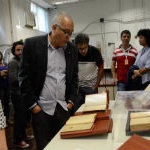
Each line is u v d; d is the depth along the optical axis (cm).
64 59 148
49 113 144
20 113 227
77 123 107
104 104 132
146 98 129
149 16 543
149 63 224
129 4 557
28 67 139
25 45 138
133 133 95
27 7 488
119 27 573
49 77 143
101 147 88
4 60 383
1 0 394
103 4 580
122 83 271
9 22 408
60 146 92
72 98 155
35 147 233
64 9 620
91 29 601
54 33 132
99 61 216
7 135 276
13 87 219
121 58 269
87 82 211
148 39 234
